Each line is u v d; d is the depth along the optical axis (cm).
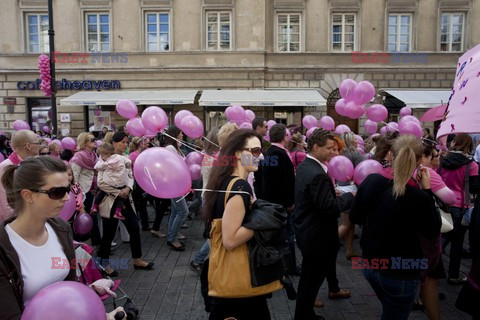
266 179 419
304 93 1593
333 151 321
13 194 170
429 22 1645
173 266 492
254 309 225
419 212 237
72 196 299
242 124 627
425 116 976
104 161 448
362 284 435
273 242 220
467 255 530
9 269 159
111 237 455
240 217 215
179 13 1642
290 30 1678
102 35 1683
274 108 1669
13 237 168
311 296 313
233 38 1645
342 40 1670
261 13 1631
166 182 232
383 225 244
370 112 614
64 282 150
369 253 253
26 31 1680
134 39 1656
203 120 1681
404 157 238
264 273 217
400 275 241
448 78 1664
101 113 1689
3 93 1678
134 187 655
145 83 1675
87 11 1658
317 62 1664
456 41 1673
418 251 243
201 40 1648
